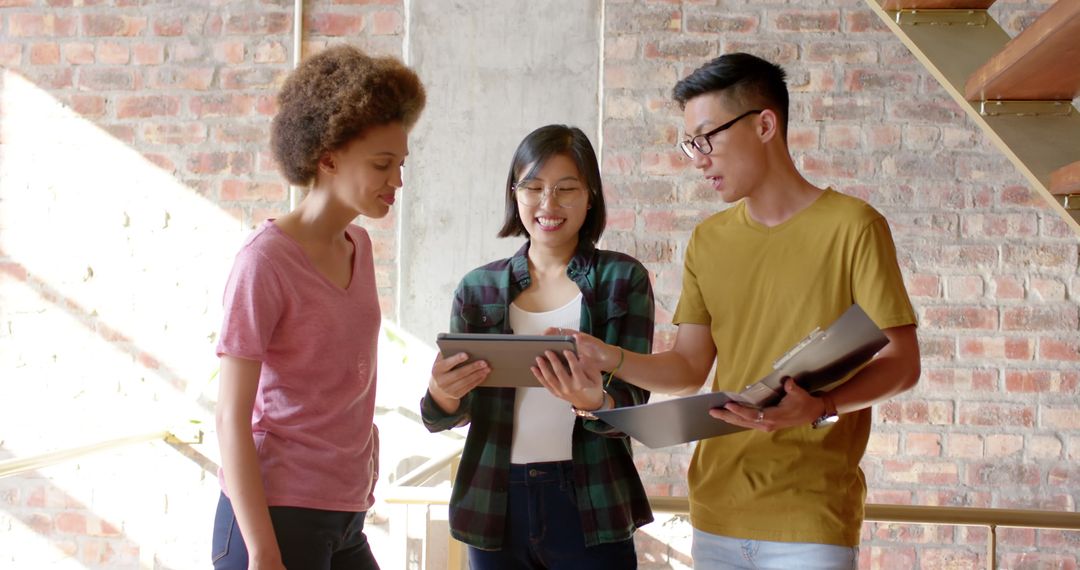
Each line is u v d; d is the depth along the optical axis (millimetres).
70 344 3586
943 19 1952
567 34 3471
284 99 1664
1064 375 3375
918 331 3418
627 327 1954
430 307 3480
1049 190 1802
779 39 3441
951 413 3404
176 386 3568
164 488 3572
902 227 3420
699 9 3449
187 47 3582
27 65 3600
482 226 3471
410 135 3482
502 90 3479
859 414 1854
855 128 3428
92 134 3590
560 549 1896
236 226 3570
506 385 1803
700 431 1768
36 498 3594
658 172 3463
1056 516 2119
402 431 3480
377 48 3533
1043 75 1689
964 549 3396
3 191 3602
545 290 2006
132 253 3584
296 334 1620
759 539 1812
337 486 1658
